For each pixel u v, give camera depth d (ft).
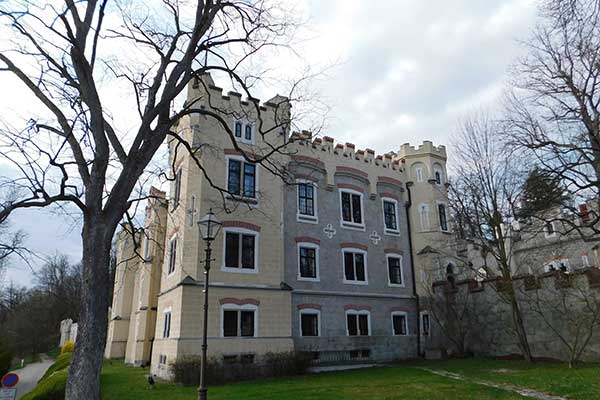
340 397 42.93
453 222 91.15
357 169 95.61
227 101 76.23
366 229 93.56
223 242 68.85
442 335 88.17
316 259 83.56
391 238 97.35
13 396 38.42
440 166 106.32
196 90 73.67
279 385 52.47
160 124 34.94
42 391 51.83
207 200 69.10
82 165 31.09
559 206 62.80
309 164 87.66
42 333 213.46
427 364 74.13
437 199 101.91
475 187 80.64
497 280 79.30
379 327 88.02
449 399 40.81
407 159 105.50
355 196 94.58
